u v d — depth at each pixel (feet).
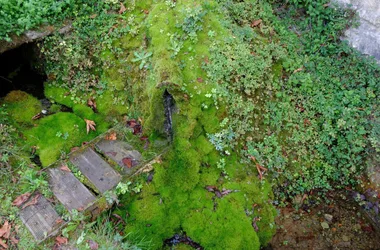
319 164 18.63
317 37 20.61
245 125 17.51
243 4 20.59
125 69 18.75
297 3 21.02
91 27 18.95
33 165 16.69
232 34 18.76
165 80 15.61
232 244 15.33
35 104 19.25
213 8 19.38
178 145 16.60
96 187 15.66
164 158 16.57
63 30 18.65
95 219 14.93
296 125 18.71
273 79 19.06
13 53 20.61
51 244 13.78
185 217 15.93
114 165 16.46
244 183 17.03
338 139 18.61
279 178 18.20
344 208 18.67
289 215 18.22
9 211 14.57
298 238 17.78
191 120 16.55
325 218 18.43
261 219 17.02
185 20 18.08
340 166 18.56
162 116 16.60
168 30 18.16
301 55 20.36
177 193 16.20
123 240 15.06
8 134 17.26
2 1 17.25
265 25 20.68
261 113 18.31
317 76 19.70
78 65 19.13
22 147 17.21
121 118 18.80
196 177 16.38
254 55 18.54
